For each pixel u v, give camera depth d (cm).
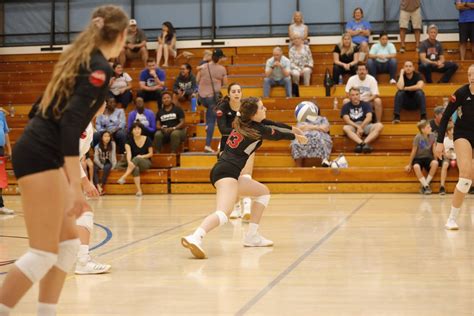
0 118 980
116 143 1340
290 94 1447
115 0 1806
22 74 1719
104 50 284
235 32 1769
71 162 262
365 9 1720
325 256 522
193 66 1739
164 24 1686
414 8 1605
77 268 461
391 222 751
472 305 349
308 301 364
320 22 1738
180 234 682
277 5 1750
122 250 574
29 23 1828
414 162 1204
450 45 1666
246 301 367
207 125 1327
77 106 264
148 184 1296
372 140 1303
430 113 1405
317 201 1059
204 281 429
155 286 416
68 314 345
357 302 360
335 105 1395
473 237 618
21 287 268
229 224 760
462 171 662
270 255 533
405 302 358
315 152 1257
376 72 1511
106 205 1059
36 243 271
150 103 1498
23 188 271
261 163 1309
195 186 1292
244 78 1560
